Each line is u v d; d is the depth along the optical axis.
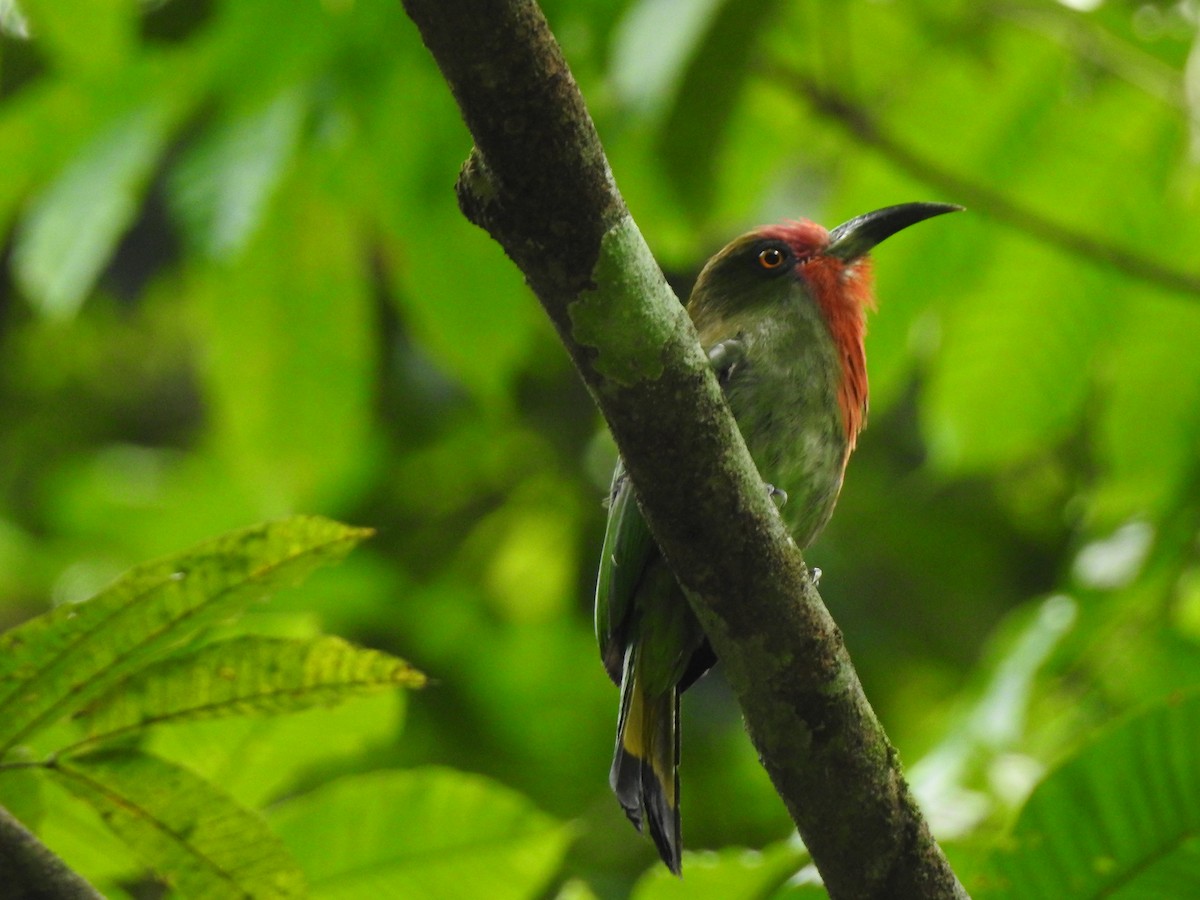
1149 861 5.65
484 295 9.73
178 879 5.10
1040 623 9.77
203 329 9.73
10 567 14.70
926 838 5.20
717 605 4.97
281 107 9.01
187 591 4.74
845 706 5.04
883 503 15.85
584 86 9.34
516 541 15.81
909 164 10.59
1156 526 10.12
